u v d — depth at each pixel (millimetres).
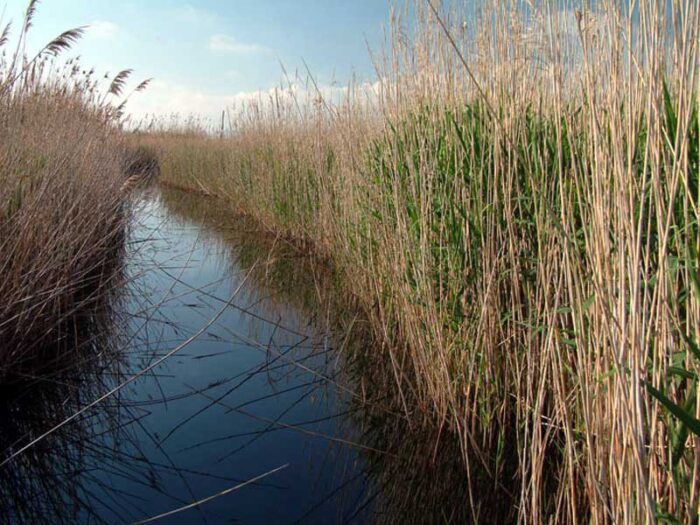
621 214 1641
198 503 2605
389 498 2676
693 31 1527
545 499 2549
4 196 3799
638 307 1576
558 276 2533
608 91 1811
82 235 4590
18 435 3170
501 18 2854
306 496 2695
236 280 6719
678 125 1551
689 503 1617
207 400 3660
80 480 2779
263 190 9688
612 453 1778
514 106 2818
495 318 2949
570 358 2547
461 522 2525
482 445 2994
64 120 5488
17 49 4418
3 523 2441
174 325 5008
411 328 3438
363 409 3549
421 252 3273
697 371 1564
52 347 4129
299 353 4492
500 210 2975
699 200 1534
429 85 3434
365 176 4527
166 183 18344
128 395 3691
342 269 5906
